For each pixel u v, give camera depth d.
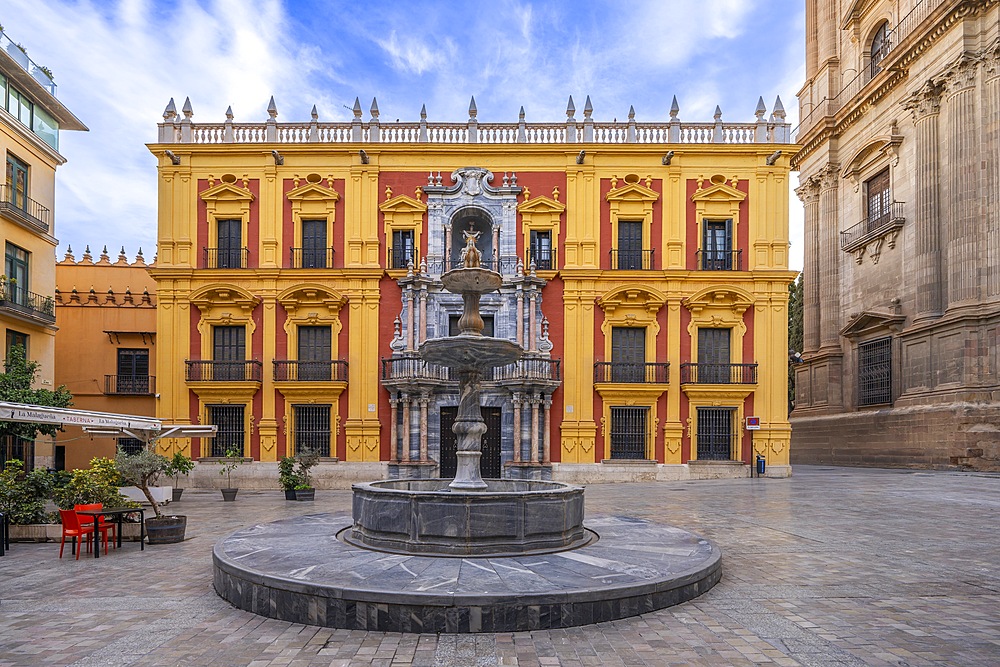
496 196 27.11
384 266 26.92
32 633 7.20
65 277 30.94
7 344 24.75
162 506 19.11
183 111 27.41
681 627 7.25
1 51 24.06
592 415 26.34
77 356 30.39
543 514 9.48
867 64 35.47
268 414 26.20
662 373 26.53
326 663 6.26
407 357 25.55
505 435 26.12
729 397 26.39
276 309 26.72
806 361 38.78
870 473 28.00
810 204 39.44
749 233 27.06
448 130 27.83
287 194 27.03
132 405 30.16
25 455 25.14
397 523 9.41
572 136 27.50
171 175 27.03
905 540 12.23
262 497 22.06
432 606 7.09
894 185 32.09
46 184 27.70
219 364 26.30
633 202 27.14
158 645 6.79
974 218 26.73
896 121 31.98
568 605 7.27
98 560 11.09
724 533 13.02
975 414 25.72
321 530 11.27
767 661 6.30
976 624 7.37
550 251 27.19
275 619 7.65
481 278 11.13
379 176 27.27
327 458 26.00
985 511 15.93
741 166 27.20
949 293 27.70
